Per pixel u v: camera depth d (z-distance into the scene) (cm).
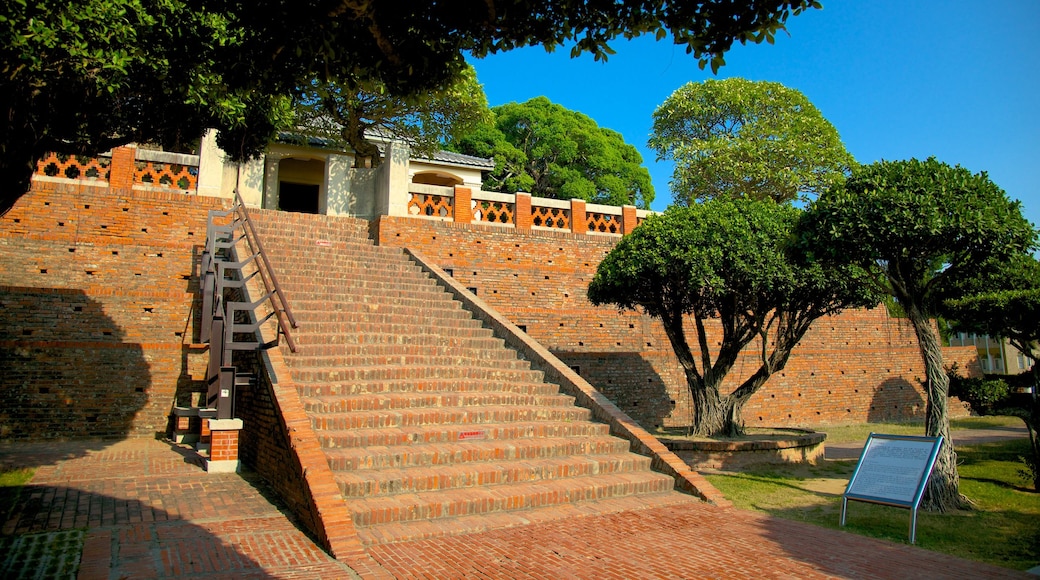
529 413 1023
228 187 1778
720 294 1227
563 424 1002
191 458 1061
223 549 611
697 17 553
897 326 2372
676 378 1908
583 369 1780
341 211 1850
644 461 942
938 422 949
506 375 1167
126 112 760
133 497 789
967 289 1249
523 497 783
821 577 589
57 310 1312
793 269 1196
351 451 819
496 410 997
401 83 649
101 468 965
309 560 594
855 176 978
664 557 634
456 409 991
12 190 542
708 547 671
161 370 1346
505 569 586
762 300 1294
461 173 2909
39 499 771
